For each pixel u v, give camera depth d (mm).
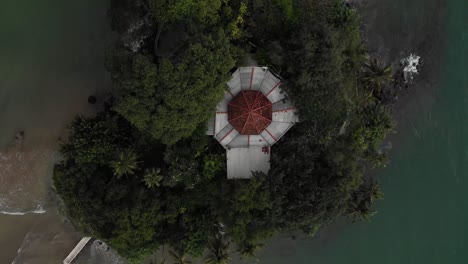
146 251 29969
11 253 34438
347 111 28938
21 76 32781
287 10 28500
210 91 25047
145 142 29562
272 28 28688
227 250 33031
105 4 32469
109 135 29125
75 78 32938
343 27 28891
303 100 27750
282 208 28438
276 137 29031
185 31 26359
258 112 27594
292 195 28484
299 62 27109
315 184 28234
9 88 32781
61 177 29375
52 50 32719
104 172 29516
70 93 33031
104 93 32938
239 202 27781
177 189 30297
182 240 30562
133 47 26938
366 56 31609
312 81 26922
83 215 28969
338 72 27031
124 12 27359
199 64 24453
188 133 26672
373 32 34344
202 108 25594
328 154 28594
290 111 28672
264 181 28172
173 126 25828
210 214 31109
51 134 33344
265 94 28438
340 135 30219
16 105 32969
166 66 24125
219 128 28625
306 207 28172
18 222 34375
